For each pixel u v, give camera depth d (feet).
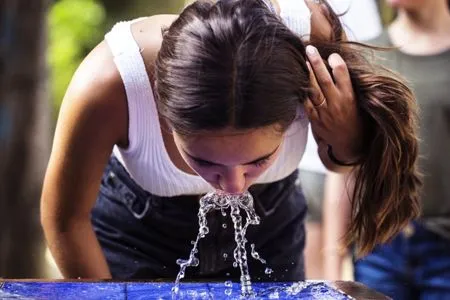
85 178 10.98
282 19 10.37
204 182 11.28
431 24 15.31
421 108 14.94
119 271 12.29
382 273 15.03
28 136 19.60
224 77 9.11
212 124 9.16
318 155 12.32
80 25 36.01
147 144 10.91
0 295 9.94
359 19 15.70
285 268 12.48
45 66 19.85
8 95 19.26
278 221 12.25
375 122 10.88
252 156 9.47
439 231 14.73
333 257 15.56
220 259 12.03
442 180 14.88
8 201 19.66
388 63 15.35
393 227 11.60
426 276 14.80
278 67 9.35
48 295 10.03
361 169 11.24
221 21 9.43
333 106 10.64
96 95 10.54
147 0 36.68
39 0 19.36
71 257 11.43
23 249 19.97
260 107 9.14
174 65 9.40
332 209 15.39
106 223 12.35
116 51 10.54
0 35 19.06
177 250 12.11
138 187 11.91
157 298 10.17
